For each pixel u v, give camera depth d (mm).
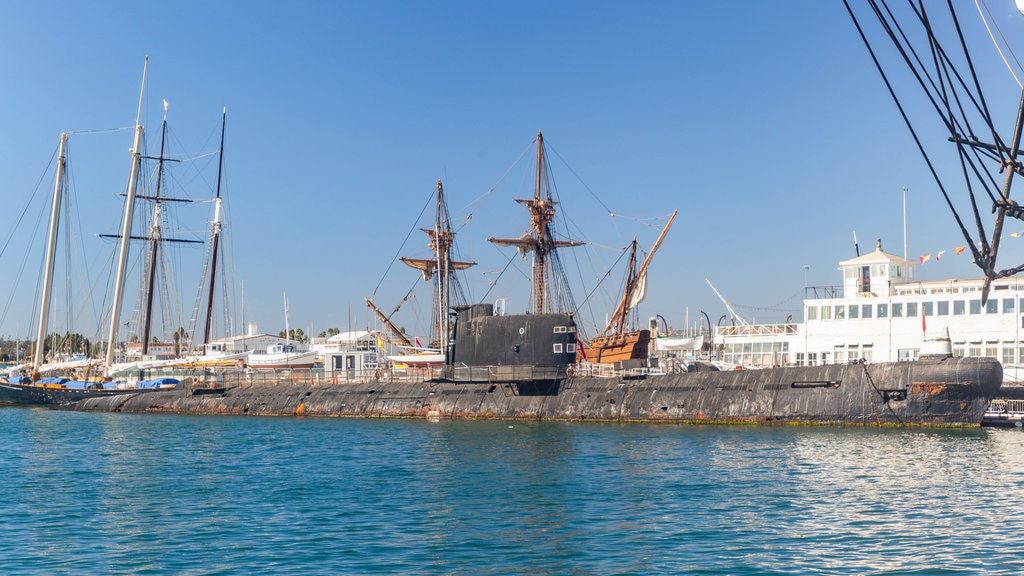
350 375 77562
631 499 32094
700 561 23844
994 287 64812
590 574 22922
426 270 102312
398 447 48344
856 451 42406
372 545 26000
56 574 23359
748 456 41562
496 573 23125
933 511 29281
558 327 61094
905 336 64188
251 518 29891
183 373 99688
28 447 51188
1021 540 25438
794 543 25500
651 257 87938
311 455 45906
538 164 97625
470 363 63875
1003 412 58344
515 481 36375
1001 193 23578
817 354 68250
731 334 76562
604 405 59625
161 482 37594
